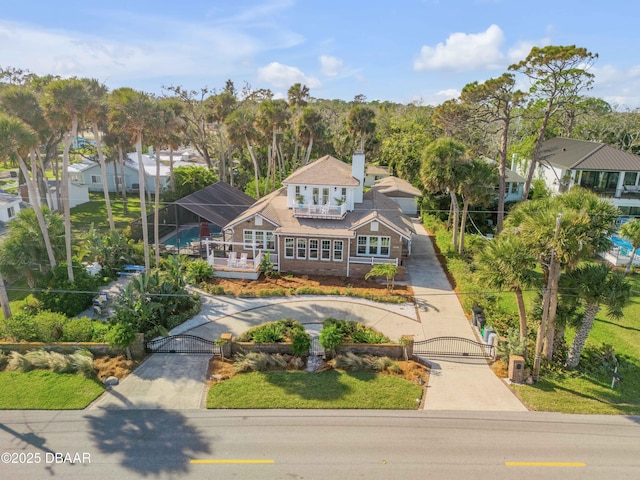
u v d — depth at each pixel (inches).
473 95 1684.3
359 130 2351.1
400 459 624.7
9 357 859.4
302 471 599.2
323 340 871.7
